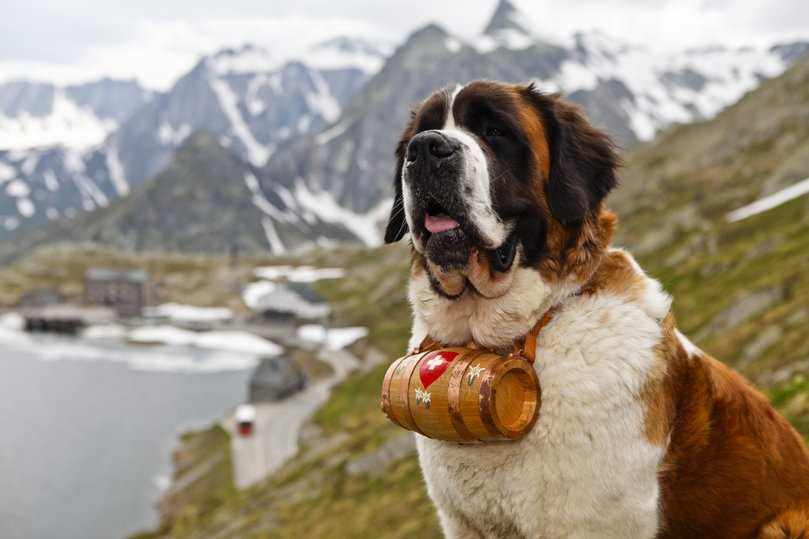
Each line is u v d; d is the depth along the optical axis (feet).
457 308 4.13
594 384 3.84
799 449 4.24
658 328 4.02
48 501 44.11
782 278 38.40
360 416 51.55
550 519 3.90
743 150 100.48
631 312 3.98
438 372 3.93
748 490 3.98
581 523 3.87
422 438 4.25
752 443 4.05
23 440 57.41
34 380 83.71
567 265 4.04
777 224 61.00
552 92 4.26
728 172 93.71
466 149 3.88
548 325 3.99
